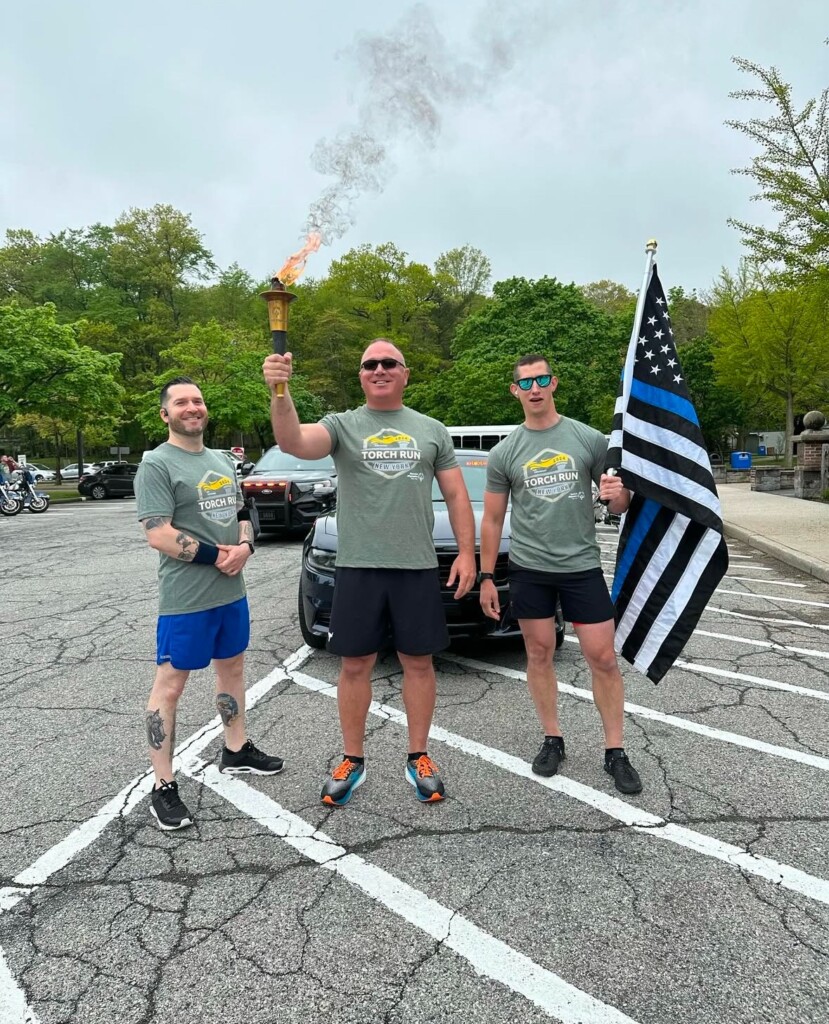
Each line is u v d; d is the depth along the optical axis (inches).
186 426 117.4
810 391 1099.9
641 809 116.6
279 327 107.0
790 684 177.9
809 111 369.7
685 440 134.9
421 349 1710.1
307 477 442.3
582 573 124.3
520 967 81.2
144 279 1946.4
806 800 118.9
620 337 1403.8
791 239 392.5
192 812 118.0
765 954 82.7
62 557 416.5
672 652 133.4
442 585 182.7
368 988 78.4
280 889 96.5
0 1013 75.5
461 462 252.8
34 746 146.2
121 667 200.4
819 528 452.1
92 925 89.7
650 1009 74.9
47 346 948.6
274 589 301.7
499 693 173.2
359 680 119.8
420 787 120.0
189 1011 75.6
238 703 129.7
